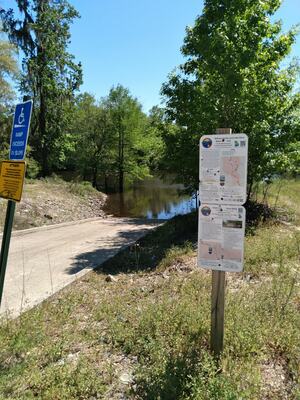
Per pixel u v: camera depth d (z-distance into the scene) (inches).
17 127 154.9
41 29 988.6
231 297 183.6
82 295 225.0
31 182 908.0
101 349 149.3
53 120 1107.3
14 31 972.6
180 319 160.9
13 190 148.5
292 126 389.4
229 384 112.0
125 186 1464.1
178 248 327.3
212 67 345.4
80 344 154.8
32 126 1118.4
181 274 252.2
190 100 409.4
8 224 150.0
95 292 233.6
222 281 127.6
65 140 1138.0
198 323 155.6
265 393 113.0
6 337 156.0
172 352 137.7
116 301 207.0
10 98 952.9
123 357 142.9
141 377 122.7
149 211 908.6
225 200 122.6
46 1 994.1
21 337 153.0
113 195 1203.2
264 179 439.2
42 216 605.6
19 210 582.9
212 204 124.5
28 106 148.6
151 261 315.3
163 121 465.1
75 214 705.0
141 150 1384.1
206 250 126.3
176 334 150.2
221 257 124.3
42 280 271.6
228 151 121.2
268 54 369.7
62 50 1046.4
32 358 139.3
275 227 372.8
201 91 400.2
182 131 438.6
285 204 515.8
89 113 1342.3
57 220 615.2
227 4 329.1
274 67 386.3
